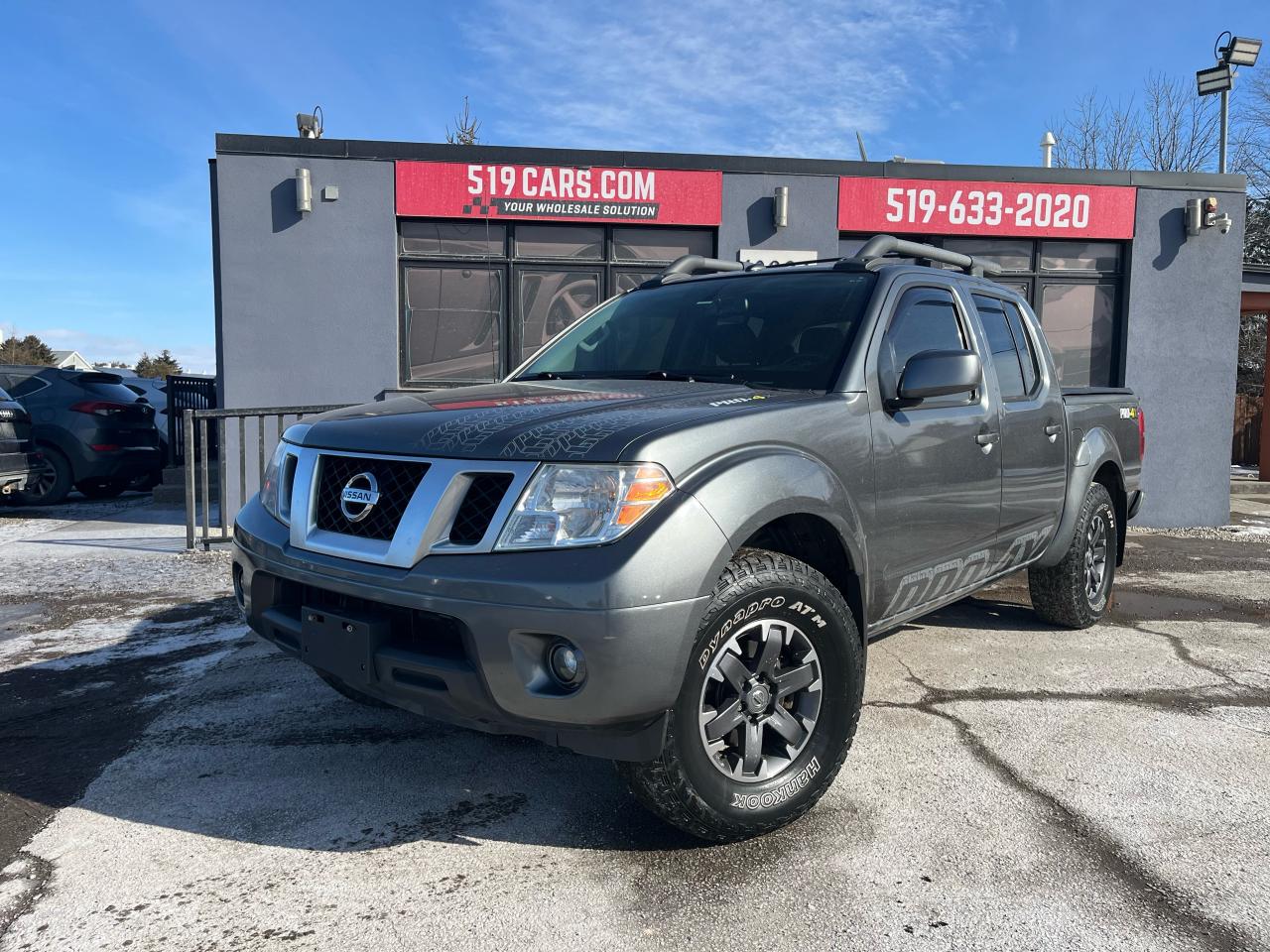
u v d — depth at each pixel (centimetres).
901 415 319
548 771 311
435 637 239
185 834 266
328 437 275
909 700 386
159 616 521
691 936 217
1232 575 700
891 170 954
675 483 232
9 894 233
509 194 910
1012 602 584
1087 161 2636
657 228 947
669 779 237
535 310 941
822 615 265
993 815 279
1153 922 223
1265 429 1595
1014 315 434
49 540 782
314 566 257
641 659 218
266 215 886
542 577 218
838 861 251
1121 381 1006
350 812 280
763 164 939
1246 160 2486
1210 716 371
